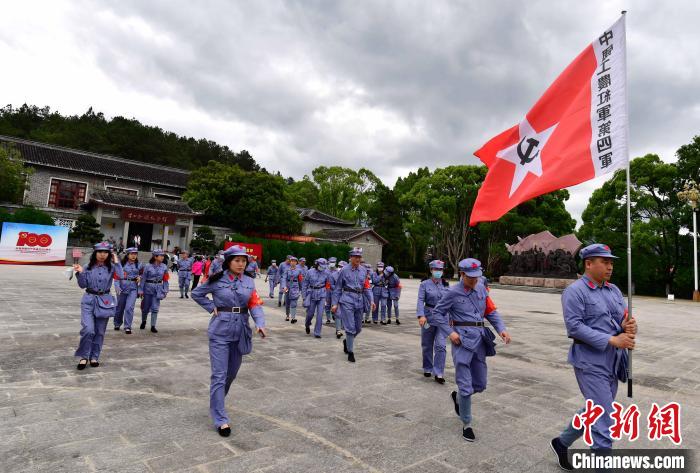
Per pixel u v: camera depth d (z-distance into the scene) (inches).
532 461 133.9
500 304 777.6
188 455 126.7
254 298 159.3
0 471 112.1
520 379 241.0
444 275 241.3
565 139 211.8
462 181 1528.1
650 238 1294.3
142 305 337.7
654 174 1282.0
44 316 357.7
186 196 1588.3
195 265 635.5
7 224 1037.8
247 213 1546.5
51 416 152.2
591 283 126.1
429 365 236.4
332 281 410.6
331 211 2325.3
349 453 133.9
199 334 327.3
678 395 219.8
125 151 2278.5
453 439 149.3
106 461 120.3
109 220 1448.1
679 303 1064.8
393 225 2086.6
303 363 253.4
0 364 215.2
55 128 2364.7
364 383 215.9
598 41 205.0
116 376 205.3
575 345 125.3
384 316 469.1
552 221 1539.1
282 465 123.2
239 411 167.0
